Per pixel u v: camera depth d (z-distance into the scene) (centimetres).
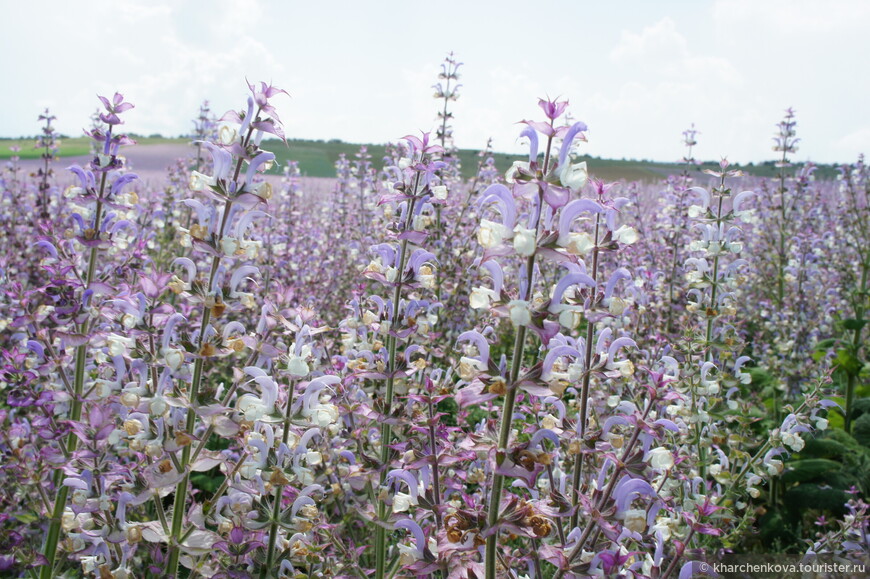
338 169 1491
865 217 1258
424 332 527
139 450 422
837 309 1242
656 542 390
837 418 984
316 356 549
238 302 436
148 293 428
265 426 443
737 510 594
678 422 595
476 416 804
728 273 686
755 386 1019
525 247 314
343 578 465
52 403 520
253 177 429
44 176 1073
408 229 523
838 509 741
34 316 564
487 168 1341
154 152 3581
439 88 1105
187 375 441
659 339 779
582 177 323
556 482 450
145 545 456
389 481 480
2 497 591
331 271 1250
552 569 543
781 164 1423
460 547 343
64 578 495
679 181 1359
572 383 401
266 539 462
